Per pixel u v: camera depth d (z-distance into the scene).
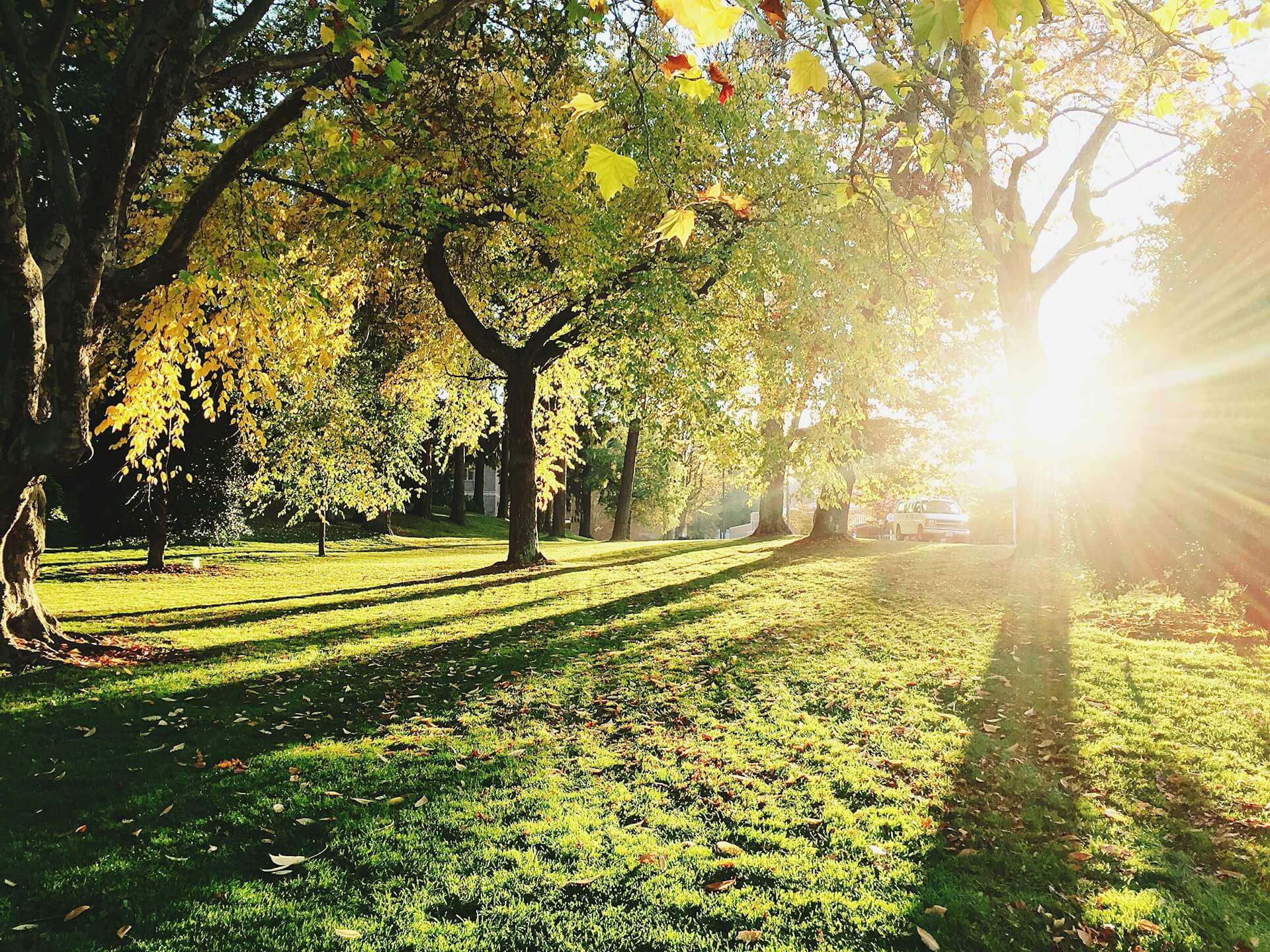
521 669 8.80
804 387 12.48
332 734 6.52
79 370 7.26
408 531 40.47
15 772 5.49
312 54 7.83
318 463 21.73
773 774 5.59
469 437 22.98
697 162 12.70
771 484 16.58
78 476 20.59
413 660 9.38
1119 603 10.45
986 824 4.75
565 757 5.97
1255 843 4.44
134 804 4.97
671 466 50.88
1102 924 3.71
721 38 1.55
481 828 4.64
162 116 7.05
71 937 3.53
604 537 71.56
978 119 3.91
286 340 10.87
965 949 3.50
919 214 4.16
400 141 10.55
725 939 3.54
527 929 3.61
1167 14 3.75
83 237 6.93
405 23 7.35
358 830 4.62
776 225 12.40
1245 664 7.46
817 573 15.80
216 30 9.24
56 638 9.31
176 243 7.86
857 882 4.07
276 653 9.88
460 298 17.02
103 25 8.77
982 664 8.12
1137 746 5.79
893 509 33.44
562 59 11.53
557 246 14.45
